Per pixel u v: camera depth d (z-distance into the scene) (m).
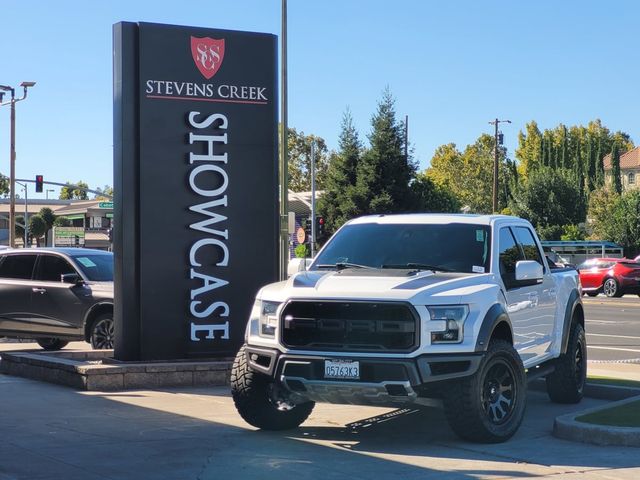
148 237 11.26
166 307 11.32
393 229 8.60
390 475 6.32
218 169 11.58
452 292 7.28
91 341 13.77
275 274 11.88
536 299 8.81
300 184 78.12
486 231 8.37
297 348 7.23
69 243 79.94
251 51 11.80
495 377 7.54
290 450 7.16
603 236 70.25
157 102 11.34
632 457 7.04
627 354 15.80
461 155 114.06
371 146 57.47
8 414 8.80
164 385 10.83
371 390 7.01
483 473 6.41
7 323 14.65
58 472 6.30
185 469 6.44
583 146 131.62
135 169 11.23
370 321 7.07
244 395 7.78
